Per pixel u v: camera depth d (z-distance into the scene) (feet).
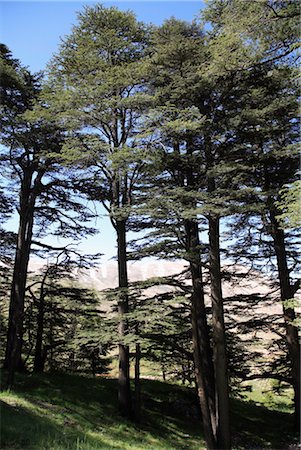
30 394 45.80
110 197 57.21
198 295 53.01
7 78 53.88
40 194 65.72
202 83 44.24
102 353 52.90
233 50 36.47
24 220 63.10
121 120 55.16
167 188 44.45
